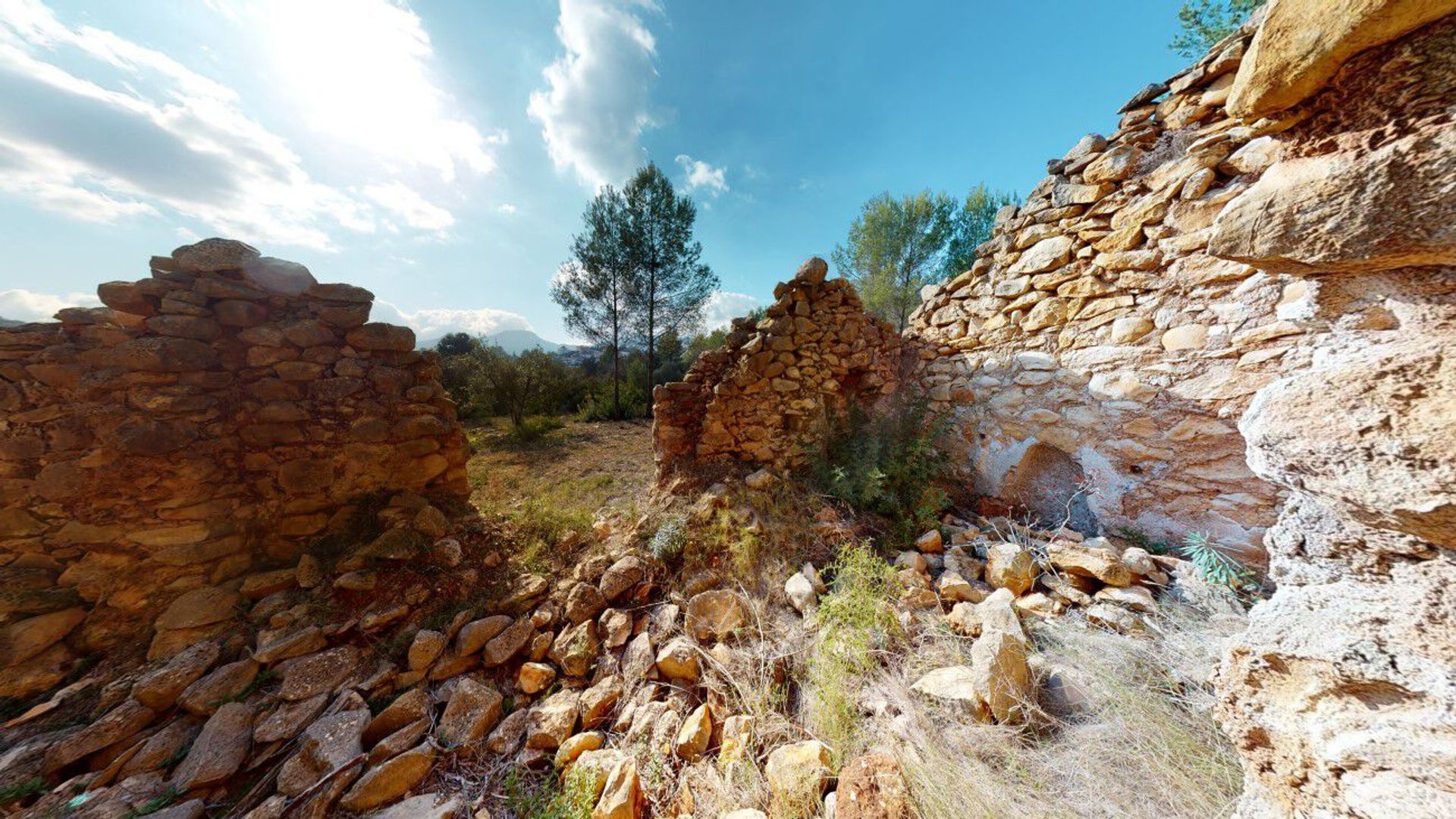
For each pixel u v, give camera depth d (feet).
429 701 7.15
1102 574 7.83
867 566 8.71
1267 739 2.64
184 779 5.71
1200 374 8.96
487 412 30.73
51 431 8.33
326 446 10.52
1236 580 7.57
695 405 13.75
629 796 5.37
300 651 7.61
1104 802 4.67
